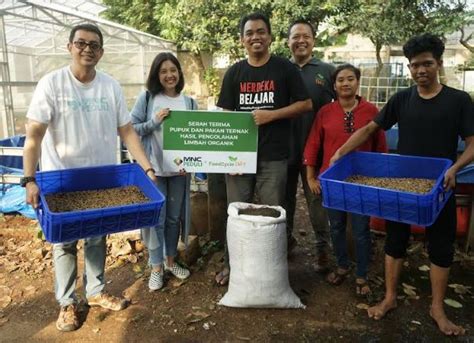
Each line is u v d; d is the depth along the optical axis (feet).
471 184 14.21
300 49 13.52
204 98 55.98
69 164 10.25
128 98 47.78
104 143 10.55
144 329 10.71
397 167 10.80
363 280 12.00
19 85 29.14
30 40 37.04
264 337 10.34
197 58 56.03
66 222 8.20
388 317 11.05
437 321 10.59
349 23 41.29
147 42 49.98
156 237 12.21
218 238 15.25
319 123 12.32
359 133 11.03
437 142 10.11
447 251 10.26
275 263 11.07
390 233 10.87
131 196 10.09
